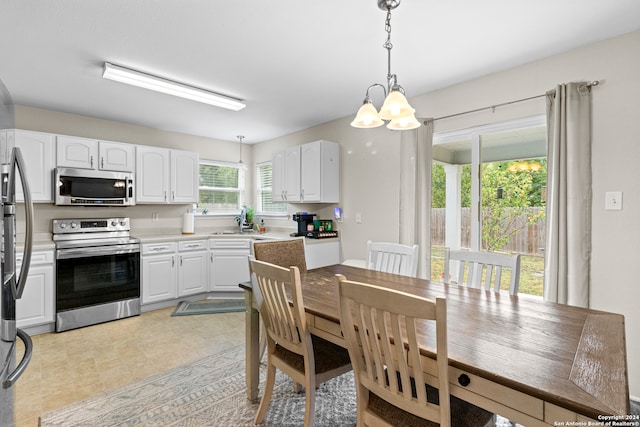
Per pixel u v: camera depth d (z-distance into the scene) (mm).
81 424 1779
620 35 2061
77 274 3199
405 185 3178
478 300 1620
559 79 2311
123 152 3729
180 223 4547
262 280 1645
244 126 4211
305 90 2996
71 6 1752
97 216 3842
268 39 2117
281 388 2158
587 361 990
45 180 3234
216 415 1862
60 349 2715
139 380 2234
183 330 3145
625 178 2035
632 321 2016
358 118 1778
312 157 3820
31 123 3398
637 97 1999
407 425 1153
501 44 2186
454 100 2879
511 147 2635
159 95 3078
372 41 2152
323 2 1745
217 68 2531
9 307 1286
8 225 1288
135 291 3572
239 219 5000
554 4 1760
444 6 1775
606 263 2100
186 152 4262
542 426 854
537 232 2520
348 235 3822
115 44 2158
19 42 2115
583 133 2156
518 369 941
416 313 990
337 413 1879
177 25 1948
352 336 1250
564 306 1528
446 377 981
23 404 1959
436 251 3143
